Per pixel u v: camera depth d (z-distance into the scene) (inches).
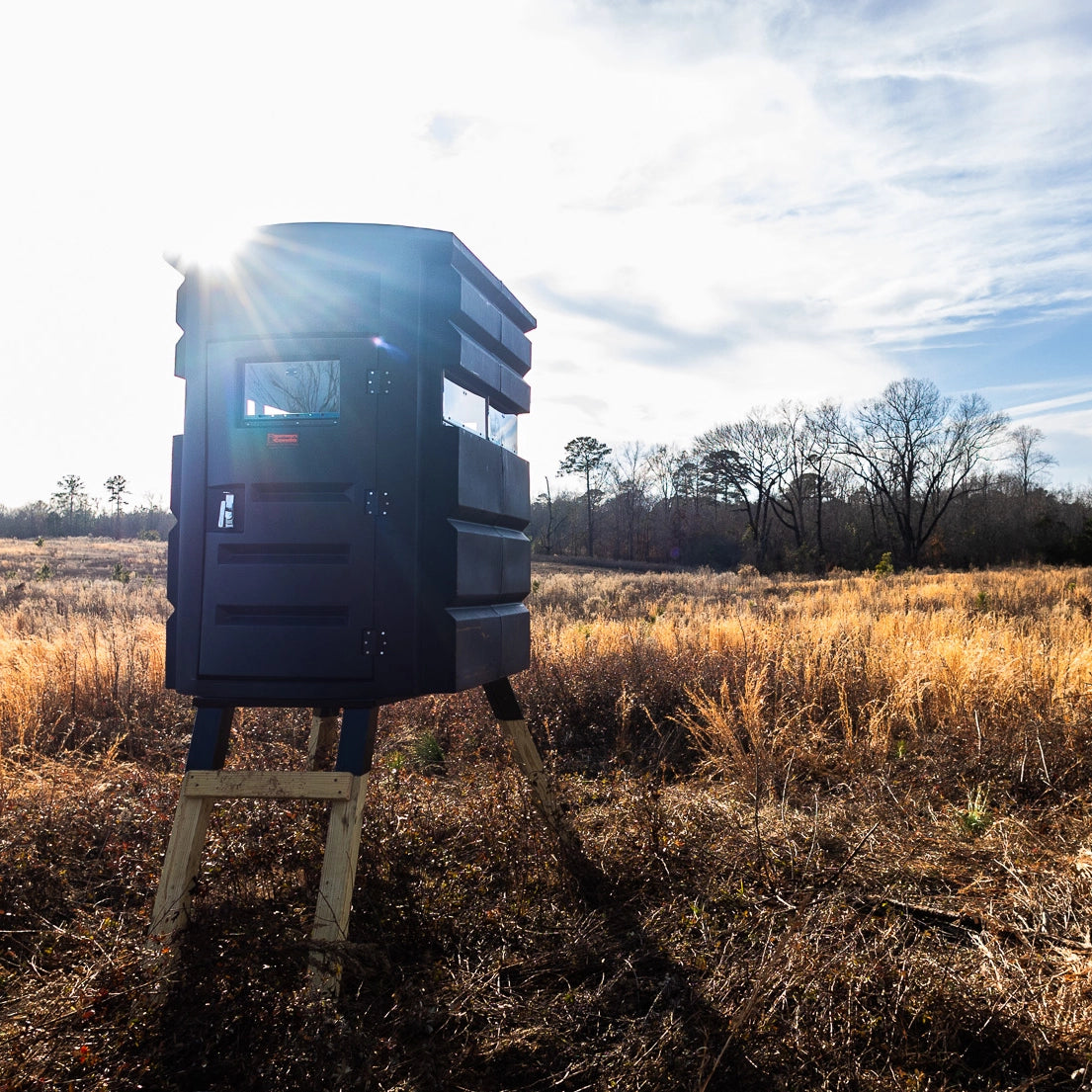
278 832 137.0
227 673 110.2
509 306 139.5
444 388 117.7
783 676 267.6
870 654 272.7
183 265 114.6
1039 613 506.6
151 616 595.5
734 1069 91.4
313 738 148.0
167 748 239.5
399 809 150.2
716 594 921.5
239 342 111.7
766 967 103.0
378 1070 88.0
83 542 2386.8
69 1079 86.7
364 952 103.1
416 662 108.7
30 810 162.4
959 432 2684.5
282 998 94.7
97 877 142.4
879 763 197.8
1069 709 211.0
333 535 108.6
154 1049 89.4
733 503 3166.8
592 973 111.7
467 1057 93.8
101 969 99.3
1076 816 164.7
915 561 2600.9
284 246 110.3
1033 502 2780.5
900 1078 89.0
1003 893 129.0
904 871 137.6
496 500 128.7
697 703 229.6
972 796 176.9
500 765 192.7
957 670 246.4
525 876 134.3
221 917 104.0
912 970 104.6
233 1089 87.1
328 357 110.6
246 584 110.2
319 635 108.4
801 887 131.6
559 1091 90.4
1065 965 106.5
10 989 107.6
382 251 109.5
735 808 167.3
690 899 130.1
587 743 242.4
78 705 269.9
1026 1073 91.8
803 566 2554.1
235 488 111.1
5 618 541.3
